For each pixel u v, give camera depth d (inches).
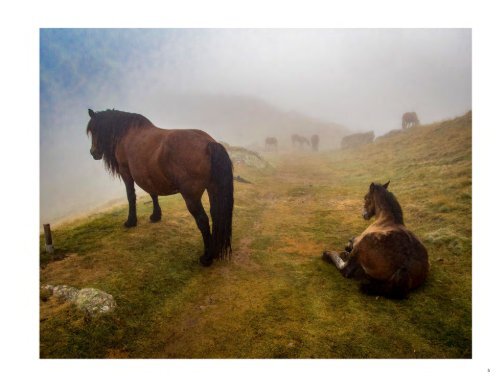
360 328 125.8
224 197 166.4
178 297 150.6
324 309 138.3
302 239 225.9
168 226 234.8
